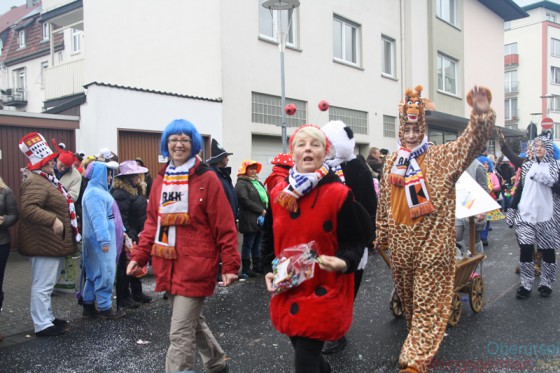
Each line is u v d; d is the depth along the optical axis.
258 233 7.68
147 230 3.54
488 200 5.14
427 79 19.95
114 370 4.07
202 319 3.64
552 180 5.78
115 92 9.61
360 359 4.20
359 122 16.44
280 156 5.67
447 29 21.08
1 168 9.00
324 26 14.61
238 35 11.92
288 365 4.12
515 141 27.84
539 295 6.12
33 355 4.39
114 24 13.88
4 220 4.58
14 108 23.34
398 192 3.98
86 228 5.26
